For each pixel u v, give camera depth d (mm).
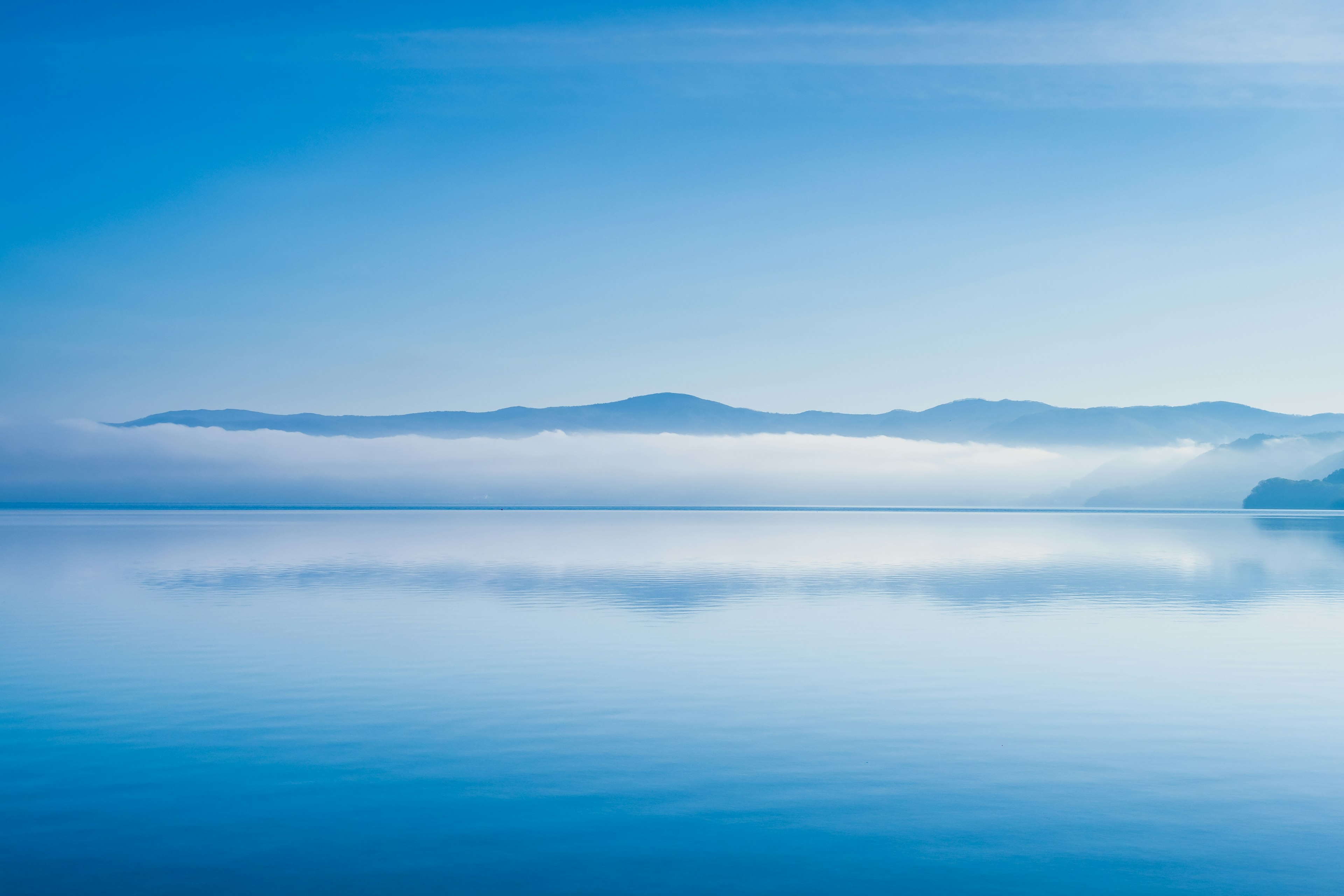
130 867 9047
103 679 17484
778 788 11328
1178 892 8484
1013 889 8562
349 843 9648
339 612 26734
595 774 11906
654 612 26797
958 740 13406
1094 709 15141
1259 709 15156
